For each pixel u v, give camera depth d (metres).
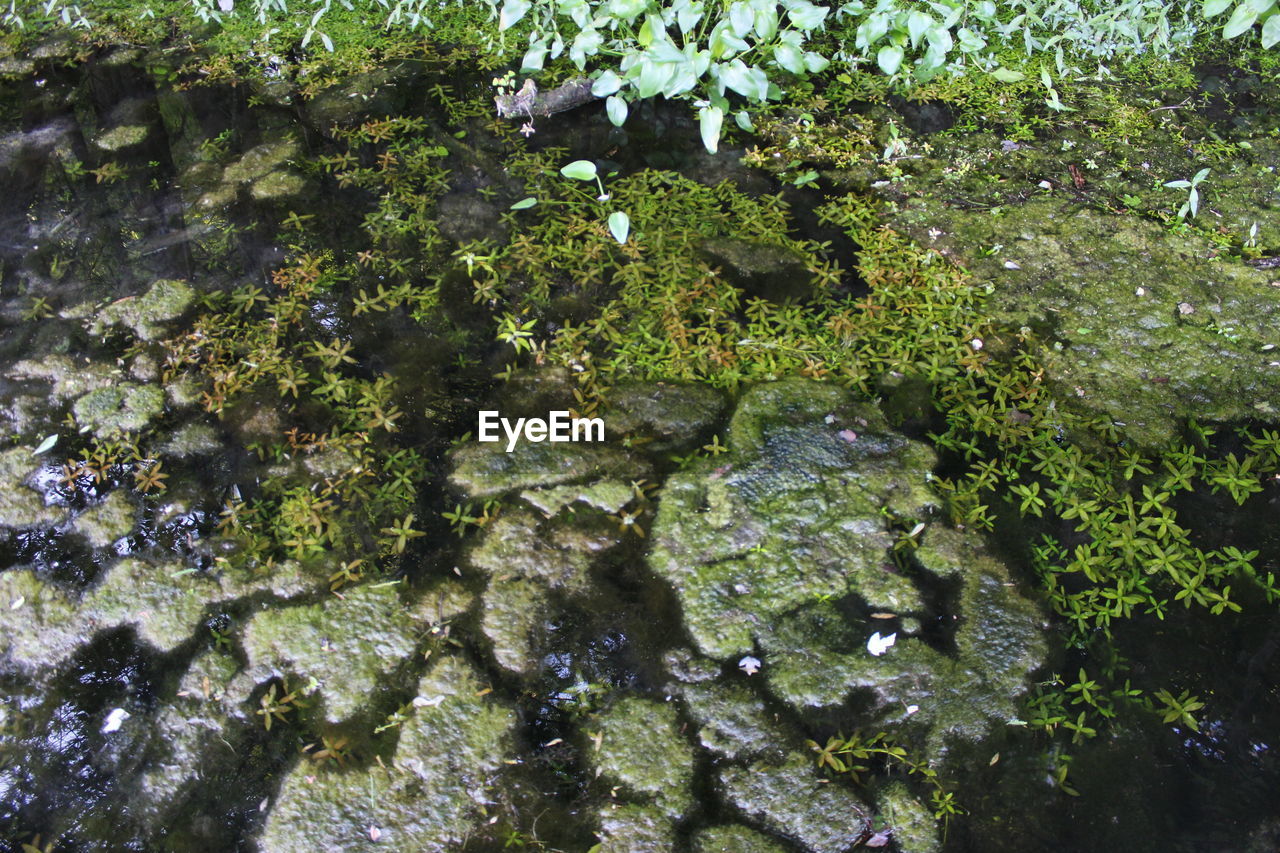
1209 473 2.36
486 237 3.12
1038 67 3.98
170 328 2.81
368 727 1.91
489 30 4.23
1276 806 1.76
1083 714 1.91
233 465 2.42
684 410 2.53
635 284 2.92
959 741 1.87
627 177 3.40
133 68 4.01
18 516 2.29
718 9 4.01
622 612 2.09
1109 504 2.30
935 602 2.09
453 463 2.41
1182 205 3.17
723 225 3.15
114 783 1.83
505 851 1.72
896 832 1.74
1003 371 2.63
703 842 1.73
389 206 3.24
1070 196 3.23
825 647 2.01
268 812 1.78
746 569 2.15
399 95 3.82
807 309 2.84
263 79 3.93
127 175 3.42
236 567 2.19
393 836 1.74
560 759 1.86
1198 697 1.94
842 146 3.53
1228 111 3.71
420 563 2.20
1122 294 2.83
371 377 2.65
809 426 2.47
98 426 2.52
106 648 2.05
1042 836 1.73
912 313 2.80
